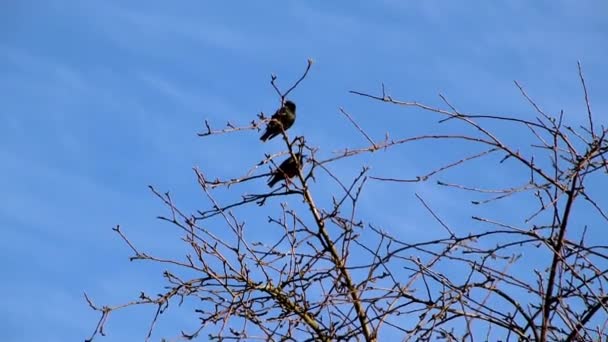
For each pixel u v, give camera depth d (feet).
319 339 37.04
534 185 34.53
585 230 34.40
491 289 34.76
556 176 34.45
